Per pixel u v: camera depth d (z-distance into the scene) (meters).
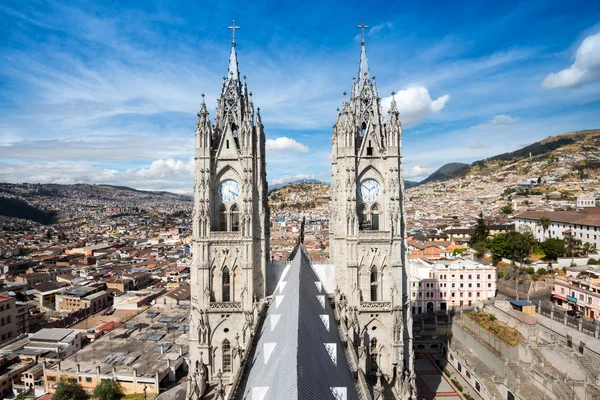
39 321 179.62
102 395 101.06
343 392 36.72
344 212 73.75
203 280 70.62
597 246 188.62
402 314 74.44
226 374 71.12
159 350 122.06
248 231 70.06
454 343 126.69
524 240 186.62
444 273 169.50
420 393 101.94
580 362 93.94
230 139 71.75
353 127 72.25
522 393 87.81
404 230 75.44
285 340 42.59
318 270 80.19
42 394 109.69
